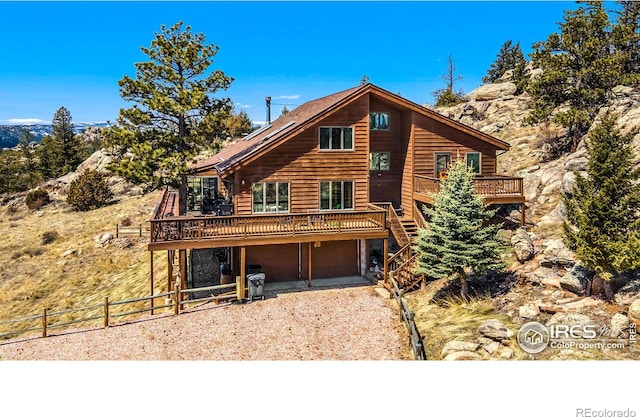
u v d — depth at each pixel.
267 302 17.30
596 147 12.42
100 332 14.84
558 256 14.64
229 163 19.45
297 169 20.17
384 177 23.75
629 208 11.96
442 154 22.81
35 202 43.75
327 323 15.19
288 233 18.02
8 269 28.73
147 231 33.44
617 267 11.37
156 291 20.91
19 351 13.42
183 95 21.44
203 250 25.03
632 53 28.64
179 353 13.13
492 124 36.97
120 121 21.61
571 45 25.38
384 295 17.67
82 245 31.36
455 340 12.33
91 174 43.59
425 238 15.76
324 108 20.58
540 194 22.69
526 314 12.91
